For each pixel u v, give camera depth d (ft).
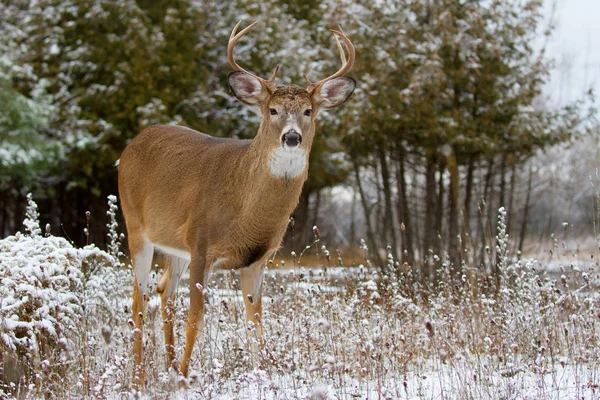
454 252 71.97
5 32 109.09
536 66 76.02
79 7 102.32
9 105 95.61
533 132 74.90
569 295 31.58
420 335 30.04
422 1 73.87
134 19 99.71
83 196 115.03
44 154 97.86
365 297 32.65
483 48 73.10
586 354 26.48
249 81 27.35
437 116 73.15
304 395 23.72
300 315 30.66
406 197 84.48
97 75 102.42
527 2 75.20
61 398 23.41
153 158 31.60
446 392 23.32
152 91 99.91
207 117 106.52
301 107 26.58
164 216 30.32
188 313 29.71
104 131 98.43
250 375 22.57
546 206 116.67
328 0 78.69
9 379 25.43
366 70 75.20
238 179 27.63
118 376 24.90
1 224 119.65
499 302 32.27
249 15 106.83
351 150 82.07
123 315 32.19
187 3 105.91
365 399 23.15
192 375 20.93
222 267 28.58
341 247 123.65
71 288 28.84
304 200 121.80
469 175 79.05
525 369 26.13
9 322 25.59
